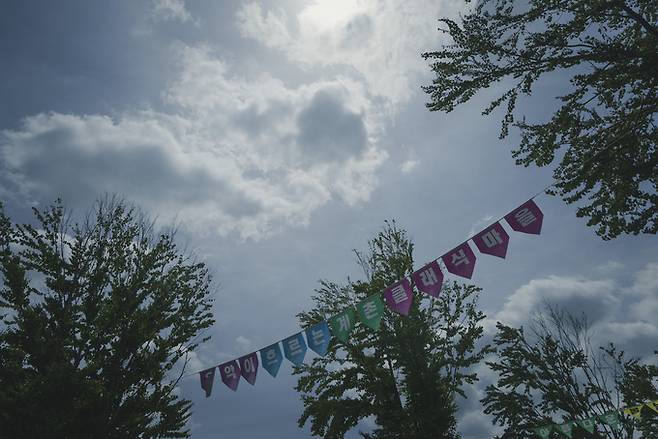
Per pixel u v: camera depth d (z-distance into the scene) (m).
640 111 8.00
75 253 11.61
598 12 7.99
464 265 6.77
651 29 7.69
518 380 17.56
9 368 9.51
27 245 11.34
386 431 15.14
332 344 16.84
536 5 8.51
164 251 12.41
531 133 9.05
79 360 10.53
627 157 8.12
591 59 7.93
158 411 10.09
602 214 8.46
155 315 10.96
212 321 11.61
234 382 8.46
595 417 12.31
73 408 9.42
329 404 15.88
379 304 7.20
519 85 8.83
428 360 15.97
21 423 8.95
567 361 17.27
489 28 8.70
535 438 16.45
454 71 9.10
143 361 10.41
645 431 15.09
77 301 11.26
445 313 16.92
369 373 16.30
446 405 15.56
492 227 6.82
